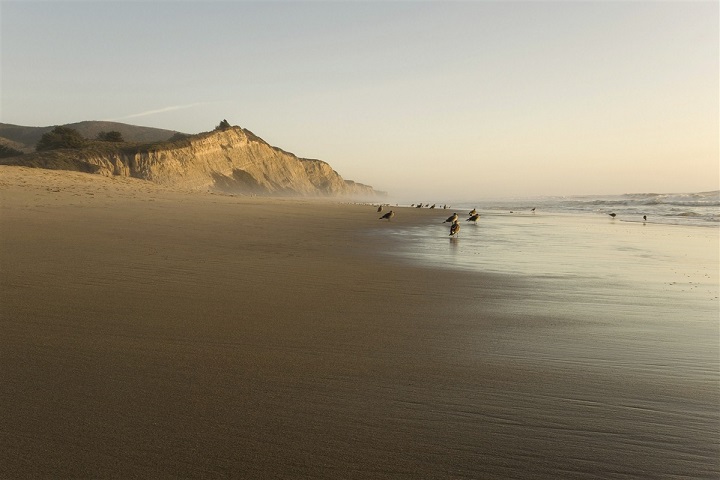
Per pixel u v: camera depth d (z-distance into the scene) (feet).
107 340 17.38
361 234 67.15
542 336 20.04
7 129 517.55
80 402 12.41
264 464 9.99
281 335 18.99
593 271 39.32
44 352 15.88
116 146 280.10
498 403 13.28
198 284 27.76
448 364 16.35
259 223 72.90
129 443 10.54
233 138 378.12
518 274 36.70
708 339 19.94
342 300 25.62
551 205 250.37
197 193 154.20
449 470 10.01
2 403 12.16
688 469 10.19
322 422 11.89
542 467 10.19
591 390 14.32
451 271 37.14
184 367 15.20
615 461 10.47
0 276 26.76
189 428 11.32
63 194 84.33
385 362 16.37
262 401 12.96
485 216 140.36
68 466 9.60
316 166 541.75
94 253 36.29
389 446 10.87
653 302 27.48
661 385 14.82
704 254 52.80
